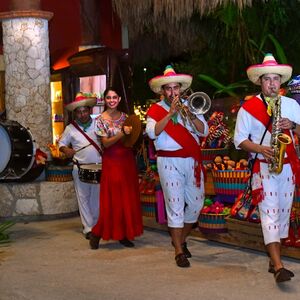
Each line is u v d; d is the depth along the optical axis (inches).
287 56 316.2
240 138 175.0
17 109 320.5
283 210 177.2
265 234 171.6
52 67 437.4
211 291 171.0
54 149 323.6
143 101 470.0
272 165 167.6
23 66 318.3
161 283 181.2
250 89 301.4
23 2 316.5
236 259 206.7
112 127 227.3
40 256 223.5
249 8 303.4
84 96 253.9
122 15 320.8
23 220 309.6
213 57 347.9
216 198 236.4
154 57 422.9
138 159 292.8
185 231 209.6
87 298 169.9
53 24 396.8
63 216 314.7
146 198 264.7
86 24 391.9
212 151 249.1
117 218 228.5
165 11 297.1
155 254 220.2
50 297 172.2
